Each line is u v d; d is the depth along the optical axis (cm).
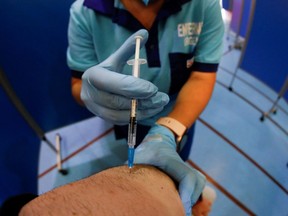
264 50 140
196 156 123
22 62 93
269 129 134
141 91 44
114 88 45
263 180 114
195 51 72
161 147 52
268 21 128
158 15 58
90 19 60
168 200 31
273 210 105
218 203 107
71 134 133
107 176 33
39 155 118
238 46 183
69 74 107
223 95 151
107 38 64
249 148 125
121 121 54
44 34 92
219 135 131
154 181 34
